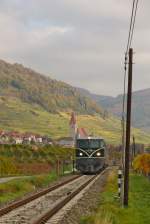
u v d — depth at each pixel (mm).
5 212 25062
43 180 56469
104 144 79062
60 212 26031
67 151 187875
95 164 76438
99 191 42781
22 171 99438
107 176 69688
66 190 43562
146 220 26344
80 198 35312
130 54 33531
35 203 30938
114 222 22438
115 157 197250
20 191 41812
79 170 77062
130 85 33781
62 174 76062
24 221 21797
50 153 157625
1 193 36875
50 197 35969
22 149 150500
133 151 131500
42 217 22344
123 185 34094
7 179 57750
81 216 24578
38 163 129625
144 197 45531
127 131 34281
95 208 28531
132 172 113000
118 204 33219
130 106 34000
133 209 31688
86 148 76812
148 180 75375
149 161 86250
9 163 99000
